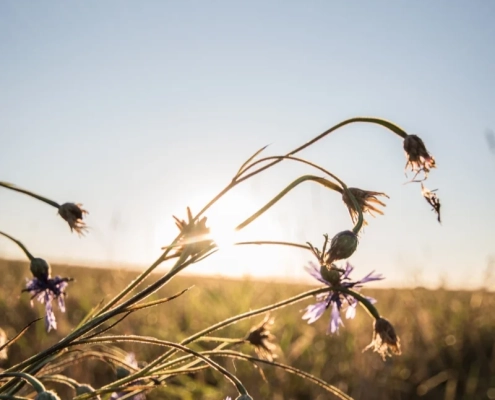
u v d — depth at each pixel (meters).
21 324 0.56
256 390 0.50
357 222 0.25
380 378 0.54
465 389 0.57
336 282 0.28
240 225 0.24
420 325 0.65
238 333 0.61
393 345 0.27
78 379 0.46
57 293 0.30
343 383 0.53
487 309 0.71
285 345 0.56
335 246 0.24
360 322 0.65
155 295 0.75
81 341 0.23
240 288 0.68
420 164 0.27
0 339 0.34
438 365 0.60
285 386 0.52
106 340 0.24
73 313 0.65
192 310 0.68
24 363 0.23
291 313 0.66
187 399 0.46
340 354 0.59
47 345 0.51
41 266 0.30
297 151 0.27
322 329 0.65
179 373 0.26
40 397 0.21
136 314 0.65
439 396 0.56
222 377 0.51
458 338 0.64
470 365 0.61
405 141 0.27
